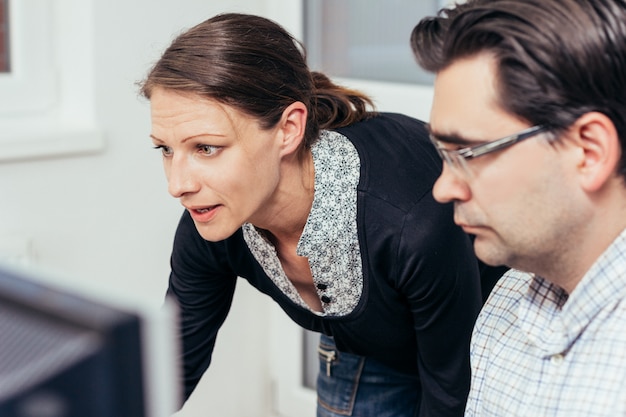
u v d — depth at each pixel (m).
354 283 1.35
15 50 2.35
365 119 1.40
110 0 2.31
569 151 0.81
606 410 0.86
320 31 2.51
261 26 1.22
